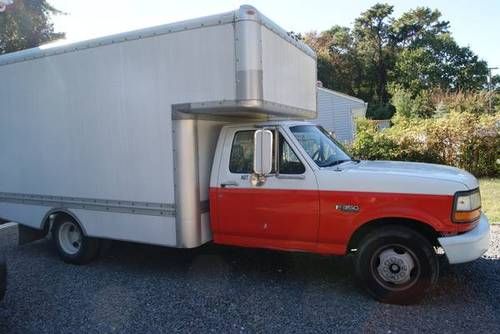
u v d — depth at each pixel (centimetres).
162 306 485
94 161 596
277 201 504
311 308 465
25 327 446
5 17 2111
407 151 1430
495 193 1055
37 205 664
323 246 491
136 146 557
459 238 442
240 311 465
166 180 538
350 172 479
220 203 536
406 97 4356
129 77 554
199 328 430
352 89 6831
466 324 417
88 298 516
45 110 638
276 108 520
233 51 474
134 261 650
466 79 6341
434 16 6769
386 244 464
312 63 654
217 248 693
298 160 500
